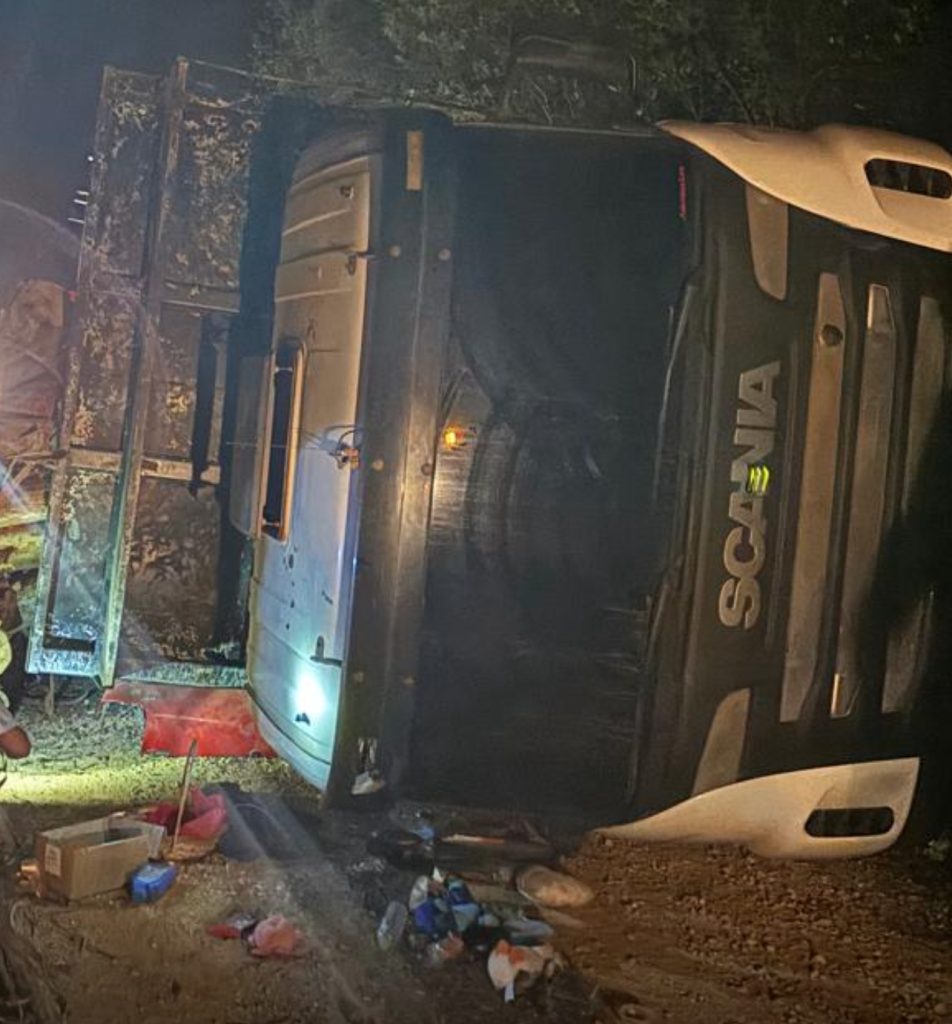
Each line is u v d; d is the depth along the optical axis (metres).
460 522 4.67
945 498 4.79
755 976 4.45
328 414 4.91
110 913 4.34
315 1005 3.91
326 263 5.08
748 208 4.60
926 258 4.79
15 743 4.70
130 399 6.19
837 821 4.82
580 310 4.76
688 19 7.37
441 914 4.33
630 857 5.35
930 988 4.49
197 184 6.20
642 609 4.66
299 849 5.02
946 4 7.66
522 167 4.84
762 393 4.53
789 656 4.60
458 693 4.67
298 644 5.07
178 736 6.01
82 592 6.17
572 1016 4.00
